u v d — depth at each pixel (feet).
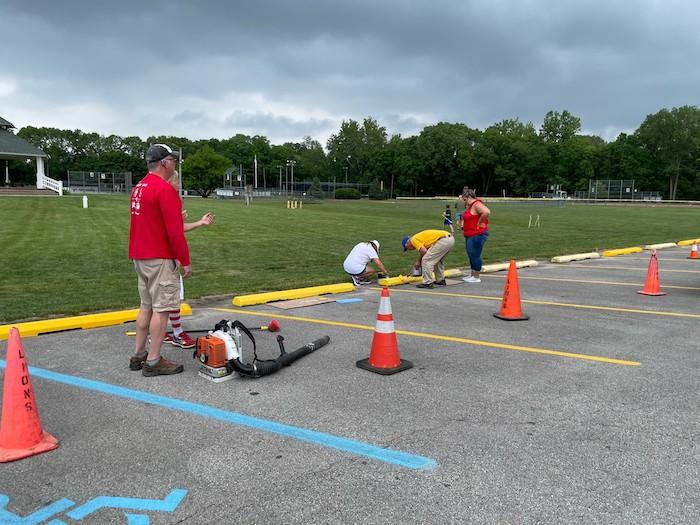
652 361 16.42
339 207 158.61
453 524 8.14
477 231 31.73
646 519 8.29
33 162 298.97
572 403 12.94
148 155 14.65
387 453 10.36
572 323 21.48
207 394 13.42
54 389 13.66
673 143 283.18
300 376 14.80
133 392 13.51
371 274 32.58
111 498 8.82
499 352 17.29
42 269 32.50
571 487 9.19
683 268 39.86
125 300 23.75
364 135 404.77
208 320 21.30
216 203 158.20
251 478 9.43
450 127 338.95
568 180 311.27
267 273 33.22
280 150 420.36
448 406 12.71
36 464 9.93
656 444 10.82
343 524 8.13
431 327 20.63
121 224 63.62
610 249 52.80
